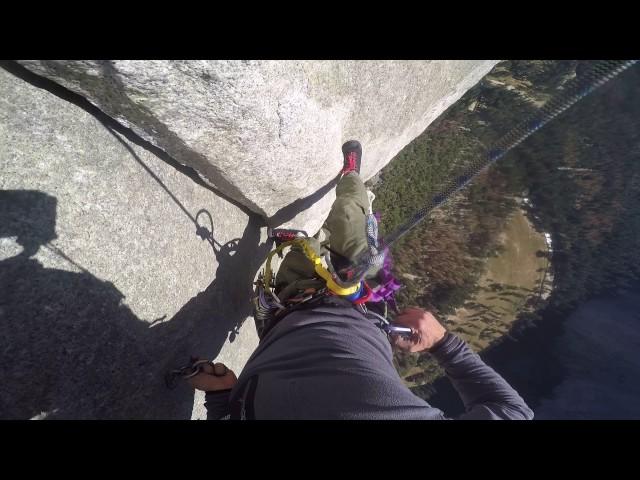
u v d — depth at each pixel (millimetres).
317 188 2561
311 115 1796
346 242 1526
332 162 2375
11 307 1084
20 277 1104
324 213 3271
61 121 1230
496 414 886
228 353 2344
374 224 1641
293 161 1949
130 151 1471
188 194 1814
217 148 1544
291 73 1494
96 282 1324
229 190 1981
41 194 1161
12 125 1110
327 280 1151
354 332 989
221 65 1188
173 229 1708
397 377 912
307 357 899
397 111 2936
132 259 1474
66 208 1226
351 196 1668
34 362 1145
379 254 1238
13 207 1096
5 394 1078
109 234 1368
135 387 1539
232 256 2262
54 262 1187
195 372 1411
